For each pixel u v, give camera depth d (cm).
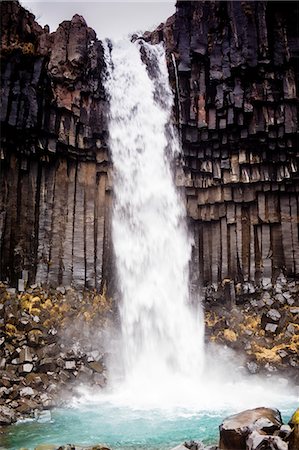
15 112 1923
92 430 1214
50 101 2050
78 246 2100
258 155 2192
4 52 1911
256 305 2066
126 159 2216
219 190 2241
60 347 1698
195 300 2166
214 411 1401
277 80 2116
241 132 2150
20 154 2014
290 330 1883
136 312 2091
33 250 2019
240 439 906
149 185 2223
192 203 2259
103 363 1741
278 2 2105
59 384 1559
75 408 1438
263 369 1781
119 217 2183
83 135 2155
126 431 1203
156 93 2255
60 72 2100
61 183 2133
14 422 1284
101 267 2117
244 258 2205
